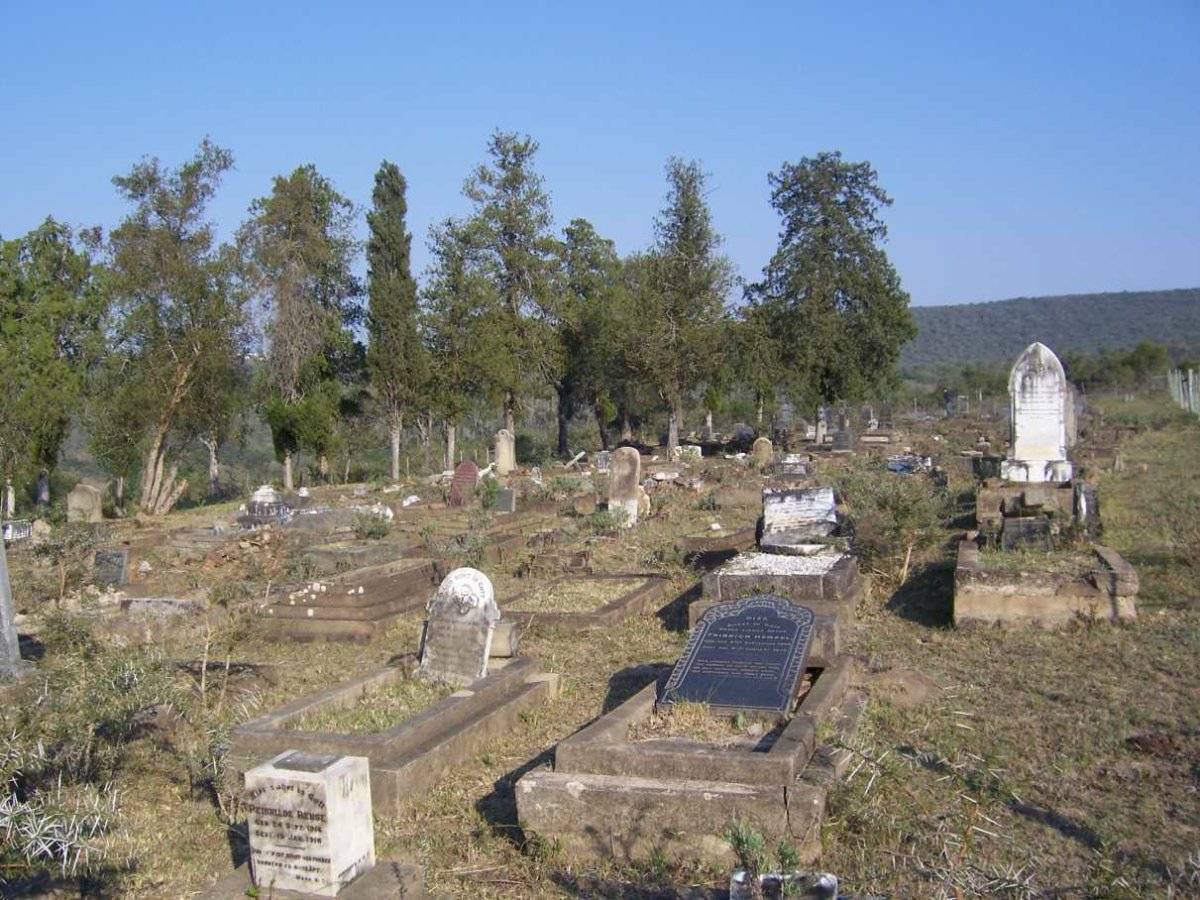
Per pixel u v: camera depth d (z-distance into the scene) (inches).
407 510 967.0
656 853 233.6
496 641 388.2
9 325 1291.8
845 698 320.2
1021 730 301.3
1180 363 3105.3
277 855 212.7
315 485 1776.6
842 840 231.9
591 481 1109.7
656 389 1878.7
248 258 1600.6
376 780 272.4
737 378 1893.5
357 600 488.7
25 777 272.1
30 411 1241.4
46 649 426.9
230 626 472.7
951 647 400.2
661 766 248.7
